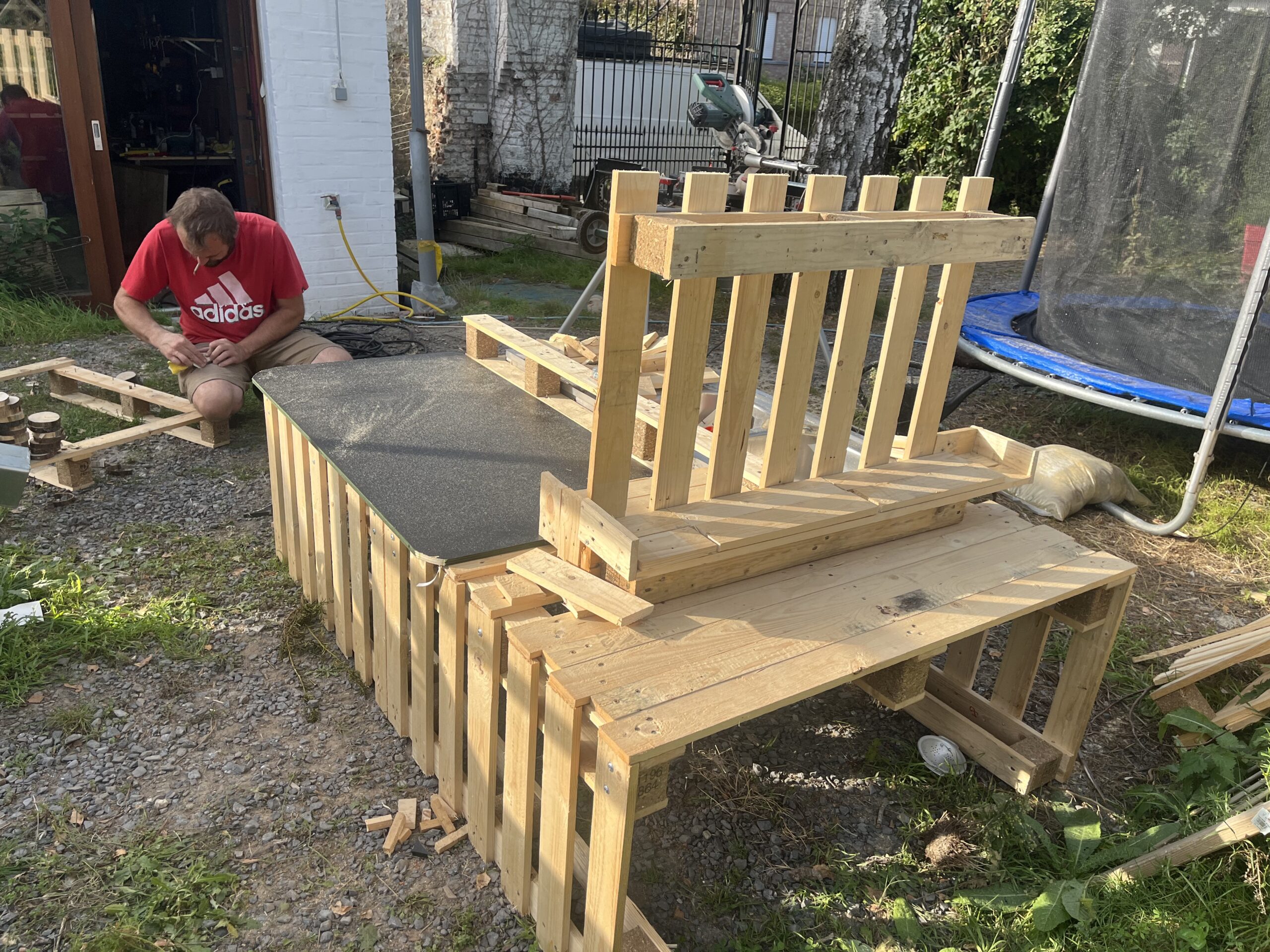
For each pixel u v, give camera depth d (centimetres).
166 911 189
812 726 262
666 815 225
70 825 208
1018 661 249
